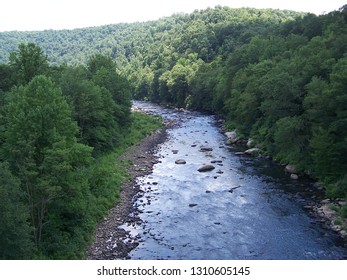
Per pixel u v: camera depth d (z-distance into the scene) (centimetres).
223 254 3130
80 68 7300
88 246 3262
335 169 4319
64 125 3325
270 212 3928
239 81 8238
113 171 5122
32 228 2558
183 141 7519
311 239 3322
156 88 16075
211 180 5009
